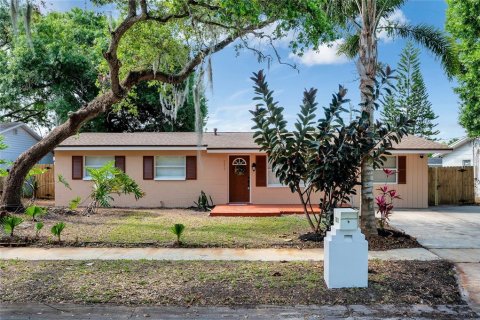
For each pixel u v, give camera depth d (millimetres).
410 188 17266
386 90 8766
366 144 8789
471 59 18422
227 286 5820
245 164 17688
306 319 4746
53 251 8297
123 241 9195
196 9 11555
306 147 8938
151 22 13406
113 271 6637
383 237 9469
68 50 24734
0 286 5797
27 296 5402
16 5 10758
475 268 6969
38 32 23797
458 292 5684
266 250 8422
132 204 17531
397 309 5059
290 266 6984
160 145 17234
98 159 17766
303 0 9828
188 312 4938
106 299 5301
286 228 11188
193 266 6988
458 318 4816
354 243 5777
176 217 13703
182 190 17641
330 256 5770
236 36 12164
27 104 29359
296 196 17375
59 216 13125
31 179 18906
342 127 8680
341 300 5309
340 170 8758
